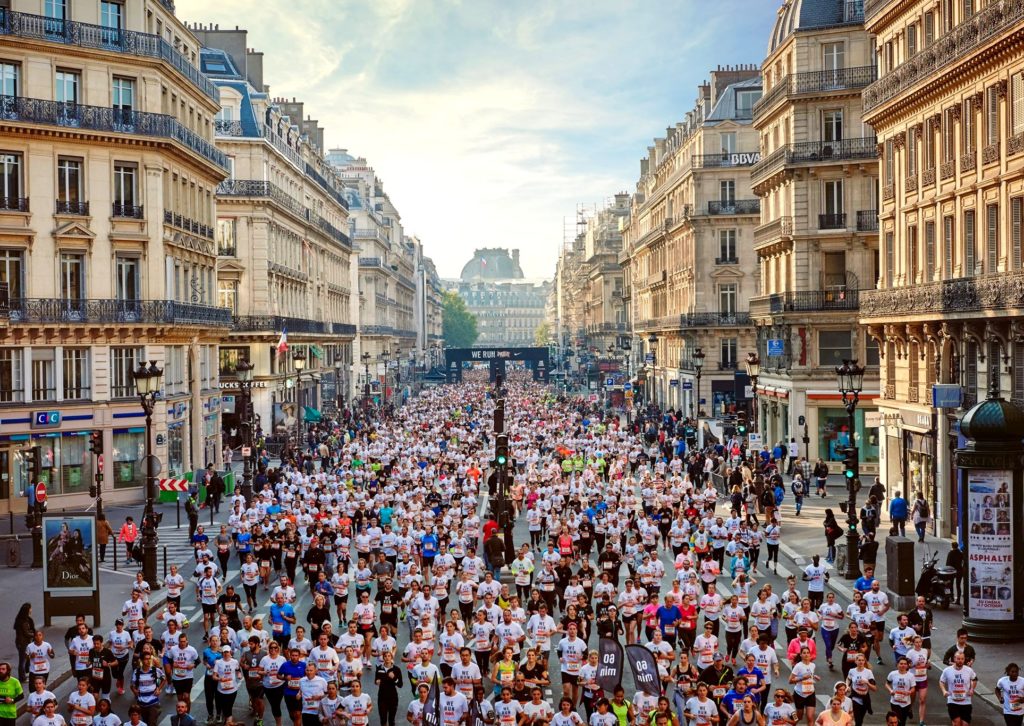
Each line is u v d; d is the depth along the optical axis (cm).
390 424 8494
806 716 2011
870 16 4866
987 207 3762
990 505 2634
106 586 3547
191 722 1823
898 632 2167
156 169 5431
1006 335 3534
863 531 4028
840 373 3459
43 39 5012
